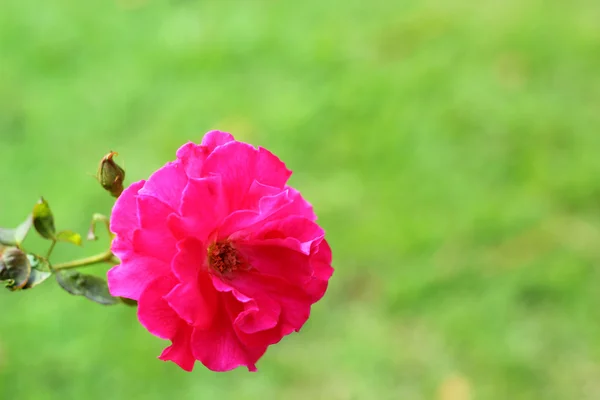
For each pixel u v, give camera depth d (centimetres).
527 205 108
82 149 118
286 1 157
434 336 93
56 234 62
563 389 88
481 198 109
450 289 98
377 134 120
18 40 143
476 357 91
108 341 92
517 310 95
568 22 146
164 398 88
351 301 97
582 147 117
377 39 143
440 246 103
